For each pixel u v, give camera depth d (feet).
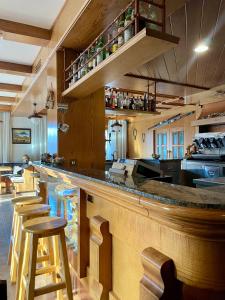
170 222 3.08
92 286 5.61
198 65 12.30
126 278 4.57
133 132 28.12
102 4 6.71
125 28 5.70
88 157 10.50
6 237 11.92
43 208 7.61
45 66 11.19
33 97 17.62
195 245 2.91
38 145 28.63
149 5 5.84
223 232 2.73
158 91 17.71
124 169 5.65
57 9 8.73
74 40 8.98
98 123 10.78
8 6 8.42
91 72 7.34
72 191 7.23
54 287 5.54
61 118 10.04
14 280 7.71
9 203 19.07
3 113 26.94
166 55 10.92
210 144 16.47
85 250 6.15
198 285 2.93
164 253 3.37
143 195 3.40
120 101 13.38
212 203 2.66
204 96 18.15
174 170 15.17
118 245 4.84
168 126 23.08
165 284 3.13
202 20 8.11
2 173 25.25
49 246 7.18
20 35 9.72
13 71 13.79
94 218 5.38
